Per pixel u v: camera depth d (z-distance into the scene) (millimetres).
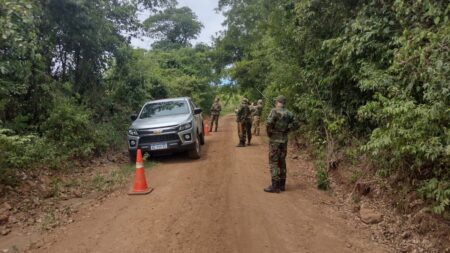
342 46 8312
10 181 7477
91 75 14766
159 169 10180
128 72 17172
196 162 10953
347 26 8414
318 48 10391
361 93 9305
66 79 13867
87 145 10852
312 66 11172
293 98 12484
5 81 9188
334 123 9328
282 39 13609
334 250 5066
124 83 17375
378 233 5648
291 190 7898
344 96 9727
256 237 5457
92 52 13992
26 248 5309
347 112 9656
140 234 5652
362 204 6758
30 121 10633
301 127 12039
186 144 10797
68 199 7598
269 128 7734
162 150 10656
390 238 5461
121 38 15797
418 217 5570
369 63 7660
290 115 7809
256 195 7492
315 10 9641
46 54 12117
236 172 9531
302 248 5117
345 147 9344
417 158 5574
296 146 13180
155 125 10727
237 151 12945
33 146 9125
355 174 7746
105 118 15070
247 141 15602
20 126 9648
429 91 5125
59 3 11734
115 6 15438
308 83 11367
